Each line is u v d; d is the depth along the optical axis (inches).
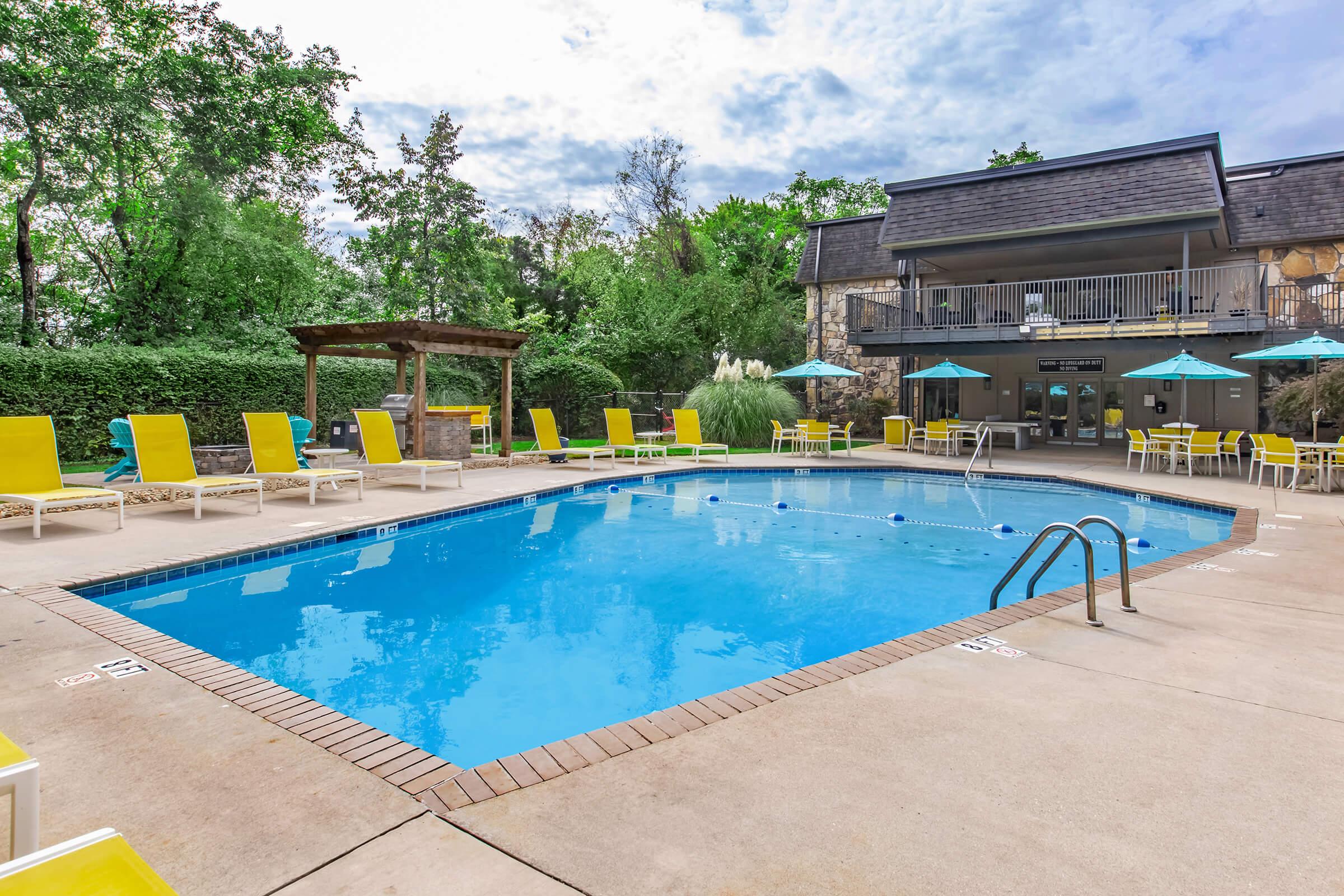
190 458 312.8
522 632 186.1
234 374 529.7
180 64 565.9
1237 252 670.5
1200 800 88.0
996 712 113.7
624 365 938.7
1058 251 697.6
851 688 123.8
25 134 501.4
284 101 634.8
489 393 763.4
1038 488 466.9
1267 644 147.0
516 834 80.4
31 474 270.5
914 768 95.4
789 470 527.2
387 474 456.4
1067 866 74.4
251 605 204.1
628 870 73.5
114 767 95.7
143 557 220.7
